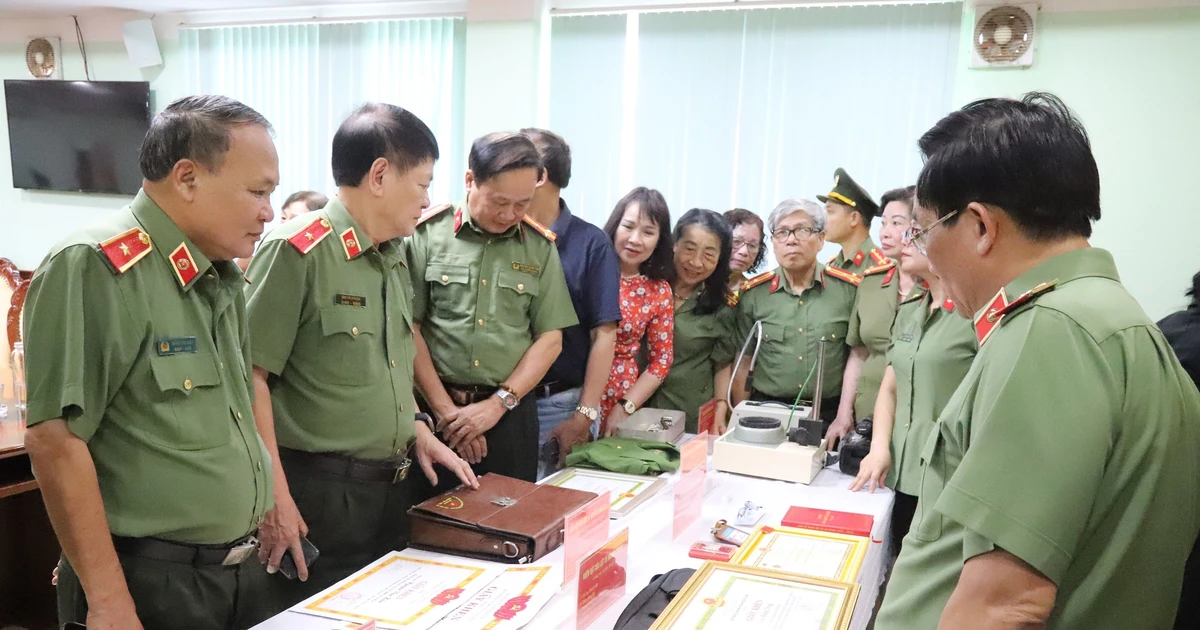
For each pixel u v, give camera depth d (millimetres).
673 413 2494
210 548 1288
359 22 4945
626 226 2516
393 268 1789
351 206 1676
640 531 1713
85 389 1135
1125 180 3588
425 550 1551
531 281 2100
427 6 4793
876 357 2672
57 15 5793
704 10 4156
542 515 1574
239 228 1265
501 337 2062
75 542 1146
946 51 3799
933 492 960
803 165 4082
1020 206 840
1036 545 755
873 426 2221
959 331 1828
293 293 1598
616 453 2117
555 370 2381
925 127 3863
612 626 1276
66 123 5844
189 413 1243
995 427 800
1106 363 785
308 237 1615
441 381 2100
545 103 4551
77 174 5898
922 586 932
